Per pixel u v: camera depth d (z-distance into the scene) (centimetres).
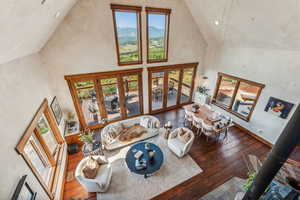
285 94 435
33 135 318
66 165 426
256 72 507
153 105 744
